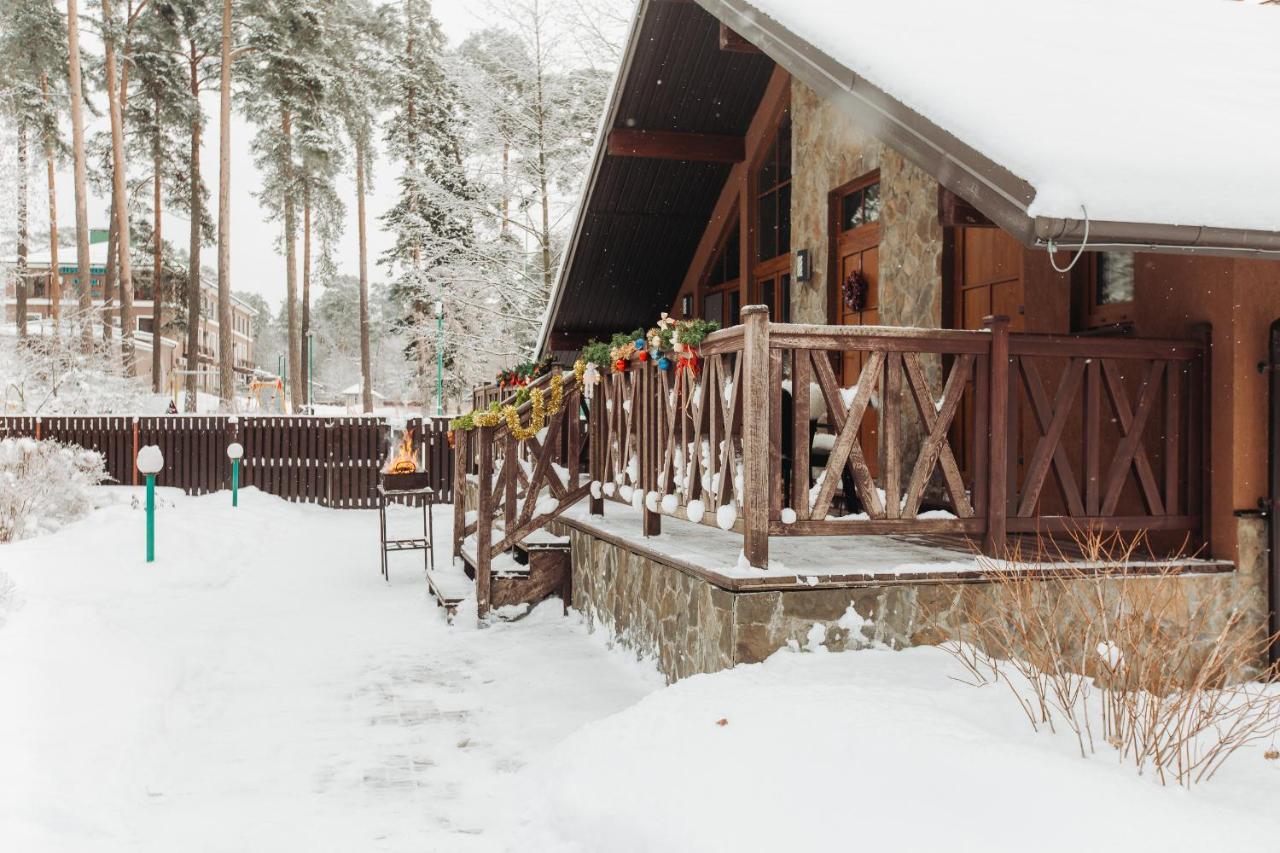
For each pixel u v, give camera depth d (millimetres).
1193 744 3969
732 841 3205
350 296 79562
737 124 11117
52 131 33812
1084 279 7059
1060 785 3279
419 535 14539
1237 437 5629
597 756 4145
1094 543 5586
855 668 4734
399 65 32906
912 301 8195
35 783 4176
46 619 6762
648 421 6793
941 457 5348
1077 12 7344
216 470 19781
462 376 31000
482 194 23984
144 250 45562
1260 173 4664
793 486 5199
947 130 4785
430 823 4070
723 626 5008
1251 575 5637
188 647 7227
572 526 8320
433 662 6867
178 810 4211
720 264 12328
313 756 4918
